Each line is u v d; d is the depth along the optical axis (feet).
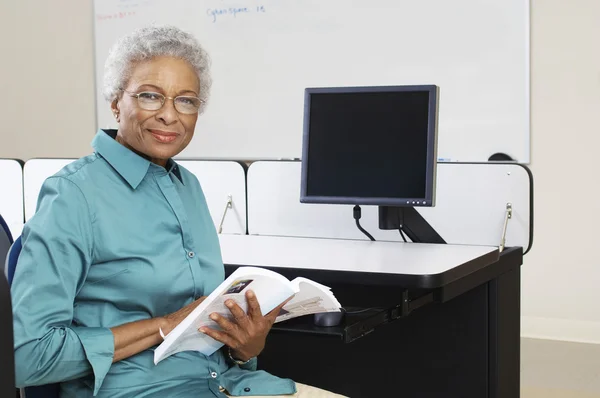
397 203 6.45
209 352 4.71
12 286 4.07
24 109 17.24
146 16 15.88
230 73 15.29
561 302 13.35
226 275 6.07
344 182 6.64
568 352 12.41
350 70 14.39
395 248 6.75
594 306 13.15
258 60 15.06
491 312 6.89
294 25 14.71
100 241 4.28
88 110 16.66
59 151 17.04
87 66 16.56
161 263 4.48
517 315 7.30
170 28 4.65
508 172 7.11
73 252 4.15
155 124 4.54
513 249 7.10
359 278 5.56
